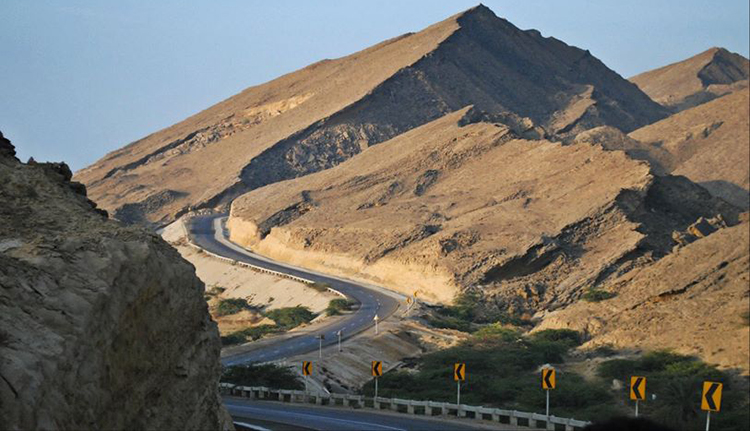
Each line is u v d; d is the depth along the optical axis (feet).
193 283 100.83
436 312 520.42
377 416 232.53
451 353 364.99
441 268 586.45
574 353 397.39
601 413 267.39
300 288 594.65
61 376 76.33
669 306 423.23
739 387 304.91
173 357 95.09
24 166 109.81
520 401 290.76
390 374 326.03
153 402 90.43
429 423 220.84
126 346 87.15
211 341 102.01
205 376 99.40
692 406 262.26
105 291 84.74
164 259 97.09
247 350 372.79
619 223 625.82
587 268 582.76
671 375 316.60
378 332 413.18
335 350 368.07
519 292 560.20
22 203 100.83
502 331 445.37
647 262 583.17
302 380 301.02
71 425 75.25
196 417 95.76
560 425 220.64
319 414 232.32
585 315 444.55
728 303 406.62
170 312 95.50
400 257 622.13
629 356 374.43
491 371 350.43
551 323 452.76
